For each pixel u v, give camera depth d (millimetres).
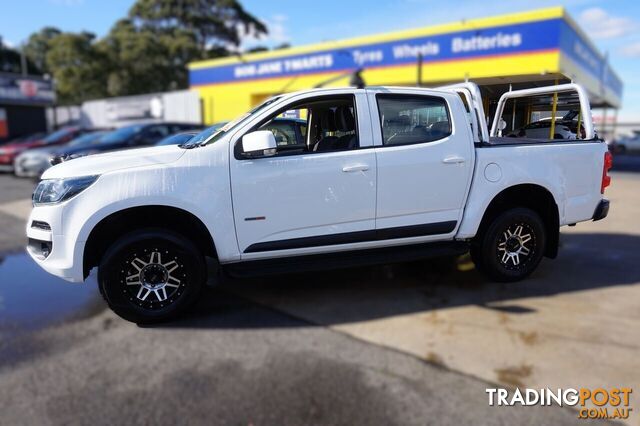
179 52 40562
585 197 4652
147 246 3654
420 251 4238
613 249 5742
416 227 4160
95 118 29297
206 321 3850
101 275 3580
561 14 14016
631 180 12930
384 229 4074
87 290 4652
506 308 3975
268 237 3842
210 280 4871
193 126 12352
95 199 3521
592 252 5621
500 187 4285
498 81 5117
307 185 3828
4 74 26688
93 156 3900
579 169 4578
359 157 3920
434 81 17266
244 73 23406
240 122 3904
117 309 3650
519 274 4520
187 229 3965
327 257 4043
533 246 4523
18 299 4402
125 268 3650
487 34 15562
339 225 3967
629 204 8875
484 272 4531
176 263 3777
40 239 3631
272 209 3797
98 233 3662
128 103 27516
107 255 3584
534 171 4363
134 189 3543
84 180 3561
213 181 3674
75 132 16891
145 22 44500
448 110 4219
